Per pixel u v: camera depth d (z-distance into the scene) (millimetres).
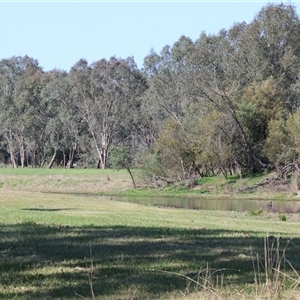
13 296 9297
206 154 57000
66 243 14742
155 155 60625
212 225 22703
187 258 12719
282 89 62719
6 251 13281
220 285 9805
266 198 51625
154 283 10234
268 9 64688
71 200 36312
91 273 10625
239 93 60406
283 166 56219
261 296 8727
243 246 14875
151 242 15289
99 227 19328
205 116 58500
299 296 8812
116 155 62219
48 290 9695
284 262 11516
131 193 58000
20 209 28438
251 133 58250
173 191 57906
